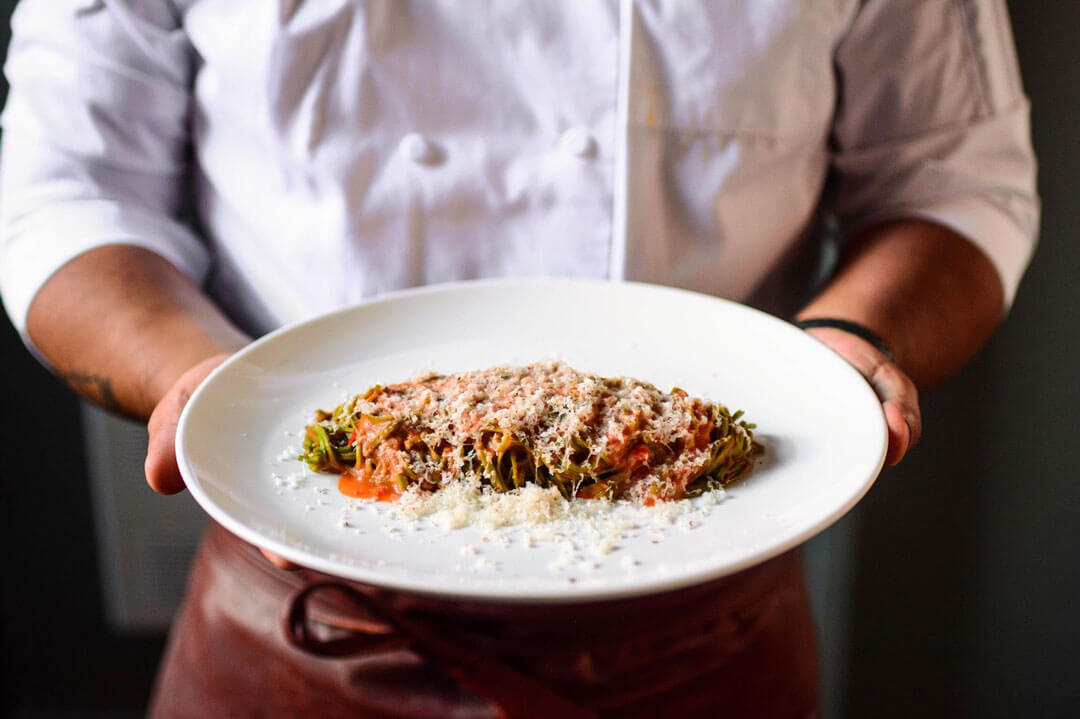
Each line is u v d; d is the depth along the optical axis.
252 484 0.80
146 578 2.05
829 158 1.27
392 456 0.82
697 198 1.11
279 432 0.88
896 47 1.16
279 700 1.02
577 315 1.03
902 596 1.92
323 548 0.73
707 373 0.96
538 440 0.82
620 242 1.11
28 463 2.01
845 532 1.91
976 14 1.14
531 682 0.91
